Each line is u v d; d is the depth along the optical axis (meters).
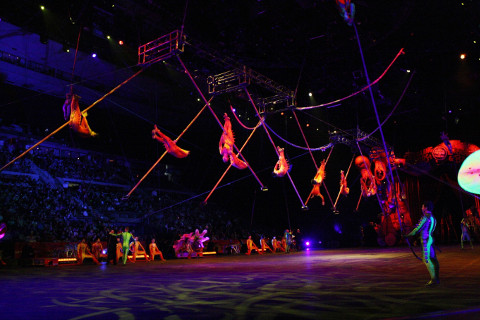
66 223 24.47
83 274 12.74
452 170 31.53
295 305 6.17
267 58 25.36
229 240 29.41
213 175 39.66
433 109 30.56
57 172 28.47
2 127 26.73
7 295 7.93
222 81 17.56
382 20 20.98
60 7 23.50
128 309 6.16
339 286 8.30
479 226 31.91
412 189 34.72
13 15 22.75
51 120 31.00
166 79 31.55
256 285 8.88
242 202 39.25
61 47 25.58
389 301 6.32
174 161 38.69
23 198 24.30
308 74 27.23
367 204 37.94
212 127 38.84
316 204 39.34
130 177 34.22
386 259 16.55
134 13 23.02
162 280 10.43
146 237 26.08
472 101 28.53
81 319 5.49
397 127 34.88
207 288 8.54
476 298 6.47
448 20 20.55
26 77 26.92
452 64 24.95
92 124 33.56
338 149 38.75
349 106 31.75
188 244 23.97
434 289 7.55
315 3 20.23
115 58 27.94
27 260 18.28
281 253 27.44
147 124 37.22
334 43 23.36
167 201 33.72
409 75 26.31
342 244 37.12
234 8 21.55
